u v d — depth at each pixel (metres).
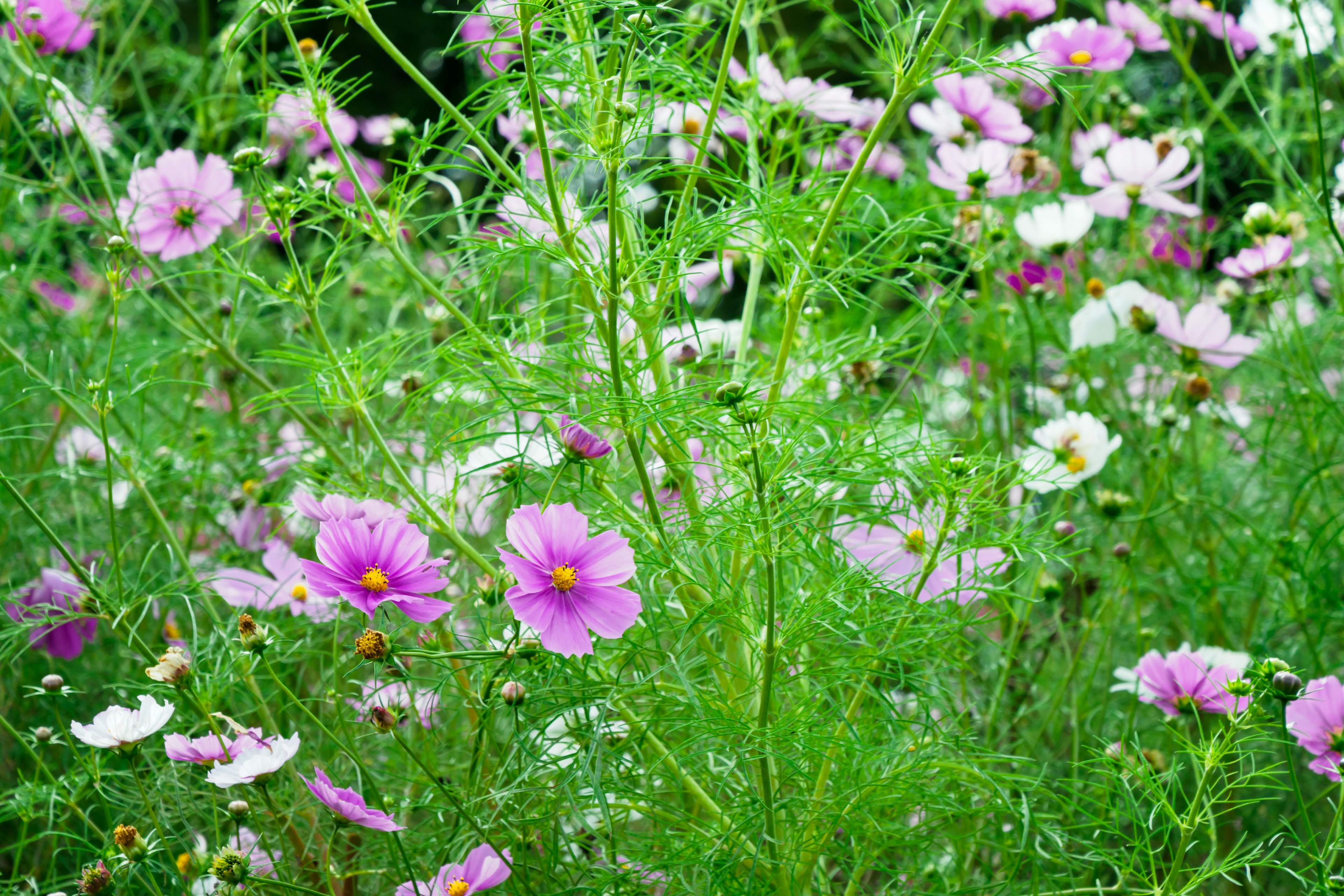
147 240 1.65
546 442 1.46
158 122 1.97
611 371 1.45
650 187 1.63
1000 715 1.70
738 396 1.39
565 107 1.58
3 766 1.64
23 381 1.79
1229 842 1.65
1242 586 1.75
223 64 1.85
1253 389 1.96
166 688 1.51
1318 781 1.67
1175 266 2.00
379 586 1.41
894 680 1.55
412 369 1.58
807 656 1.53
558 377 1.48
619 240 1.49
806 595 1.48
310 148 1.92
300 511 1.49
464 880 1.44
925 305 1.60
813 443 1.55
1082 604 1.75
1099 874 1.61
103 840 1.55
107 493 1.71
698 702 1.44
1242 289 1.94
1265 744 1.66
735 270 1.85
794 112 1.65
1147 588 1.78
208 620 1.70
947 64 1.73
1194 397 1.72
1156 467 1.79
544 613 1.39
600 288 1.46
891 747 1.51
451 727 1.61
